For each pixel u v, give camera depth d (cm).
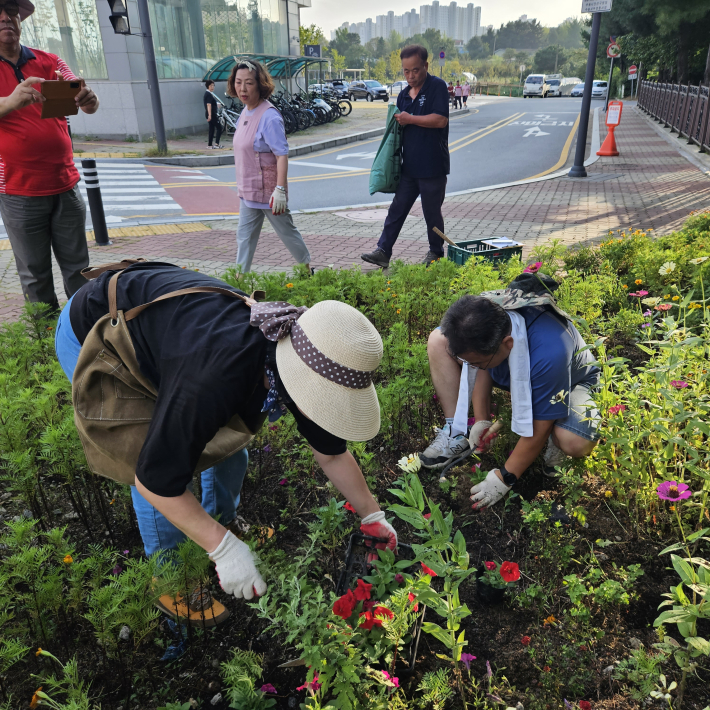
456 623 190
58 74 436
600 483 290
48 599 202
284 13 2756
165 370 175
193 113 2261
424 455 309
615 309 496
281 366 171
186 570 197
